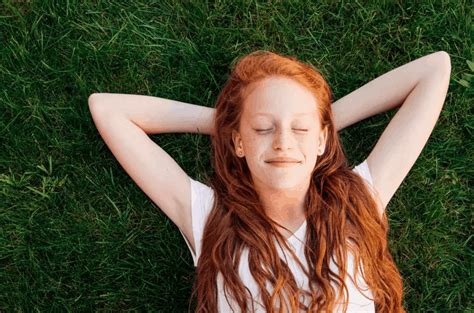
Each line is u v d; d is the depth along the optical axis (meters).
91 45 1.88
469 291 1.89
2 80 1.88
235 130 1.58
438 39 1.88
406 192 1.88
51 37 1.89
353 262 1.59
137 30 1.89
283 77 1.49
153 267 1.89
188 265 1.89
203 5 1.89
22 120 1.88
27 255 1.89
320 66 1.88
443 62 1.67
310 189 1.62
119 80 1.89
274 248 1.59
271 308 1.55
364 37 1.88
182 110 1.73
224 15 1.89
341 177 1.64
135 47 1.89
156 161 1.67
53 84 1.89
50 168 1.88
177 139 1.89
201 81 1.89
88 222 1.89
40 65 1.89
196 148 1.88
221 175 1.67
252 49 1.88
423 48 1.88
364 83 1.88
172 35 1.90
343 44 1.89
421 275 1.88
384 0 1.88
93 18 1.90
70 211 1.89
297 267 1.58
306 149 1.47
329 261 1.58
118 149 1.67
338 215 1.60
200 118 1.73
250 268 1.58
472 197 1.88
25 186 1.89
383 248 1.66
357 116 1.72
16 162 1.88
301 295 1.57
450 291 1.88
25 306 1.89
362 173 1.65
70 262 1.89
